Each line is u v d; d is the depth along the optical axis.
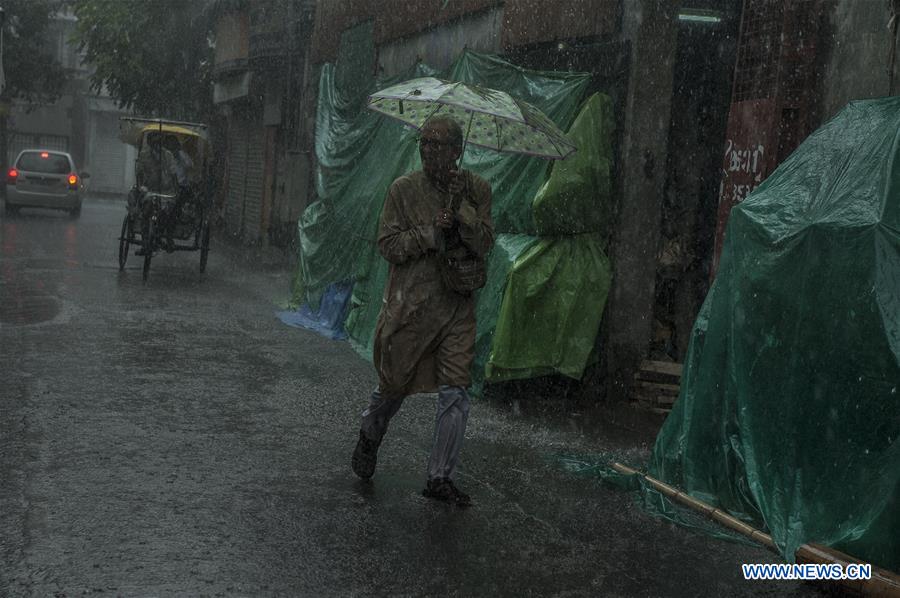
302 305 11.90
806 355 4.40
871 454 4.05
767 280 4.68
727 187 7.13
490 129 5.50
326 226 11.81
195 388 7.19
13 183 26.73
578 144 7.65
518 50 9.53
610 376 7.86
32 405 6.23
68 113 51.97
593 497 5.14
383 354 4.85
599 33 8.09
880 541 3.95
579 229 7.69
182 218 15.13
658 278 8.25
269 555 3.98
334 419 6.55
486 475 5.45
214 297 12.92
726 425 5.00
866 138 4.63
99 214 31.28
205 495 4.71
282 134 21.81
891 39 5.32
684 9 8.13
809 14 6.14
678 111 8.19
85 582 3.58
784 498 4.45
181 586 3.61
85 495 4.57
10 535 3.99
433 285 4.80
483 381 7.66
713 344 5.14
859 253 4.16
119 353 8.31
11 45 41.41
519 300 7.46
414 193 4.85
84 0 29.81
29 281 12.75
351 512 4.61
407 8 12.63
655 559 4.27
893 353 3.95
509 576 3.95
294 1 19.81
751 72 6.90
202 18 28.89
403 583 3.80
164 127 16.44
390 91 5.62
